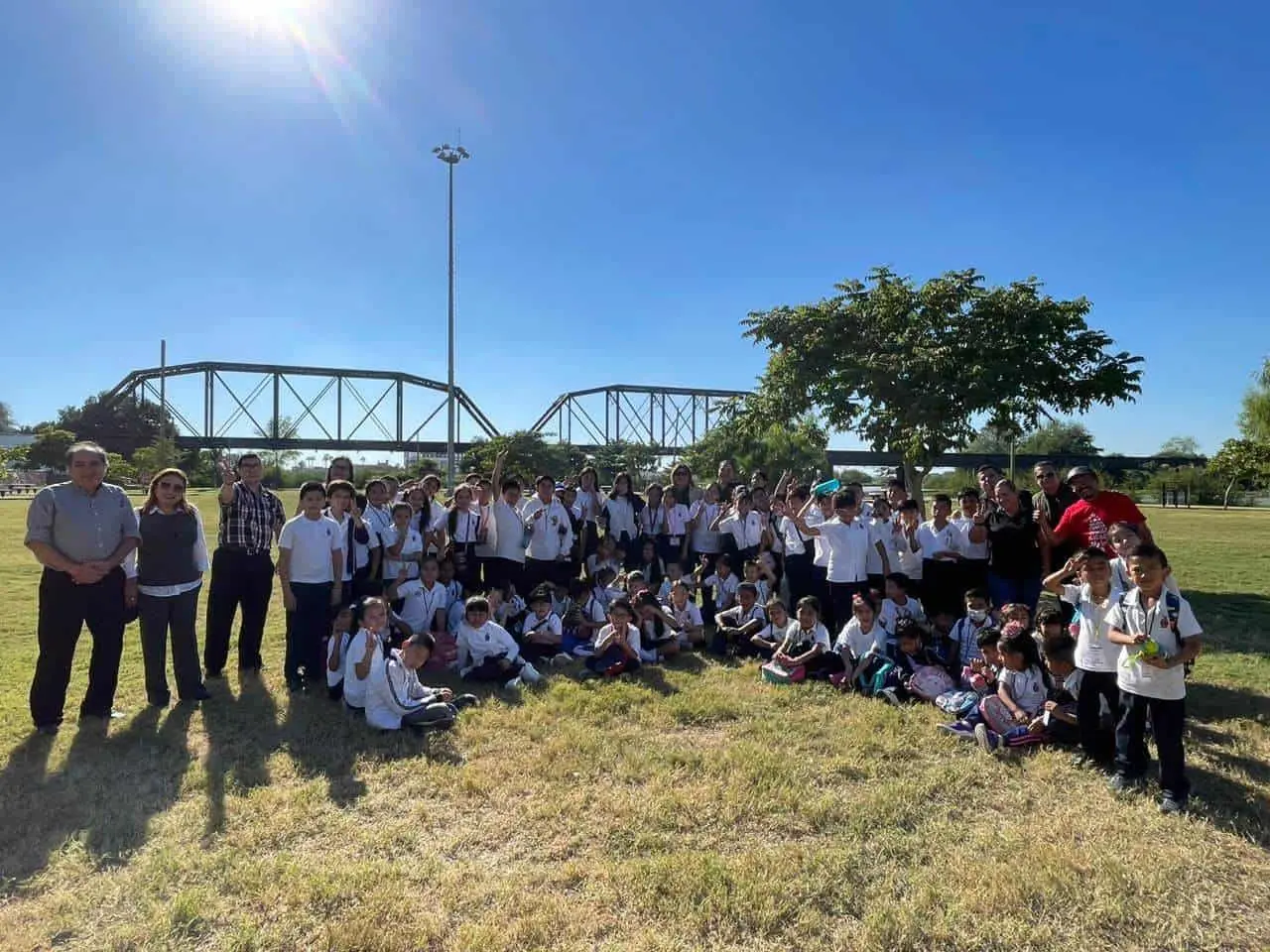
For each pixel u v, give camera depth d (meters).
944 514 7.64
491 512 8.62
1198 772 4.68
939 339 10.99
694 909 3.15
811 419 12.77
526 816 4.04
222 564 6.60
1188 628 4.16
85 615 5.36
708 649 8.02
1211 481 57.25
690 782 4.48
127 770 4.60
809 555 8.73
